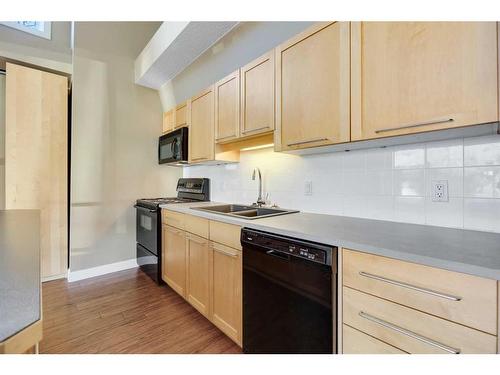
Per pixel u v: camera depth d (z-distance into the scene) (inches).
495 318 26.3
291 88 60.2
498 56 33.8
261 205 84.3
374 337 35.3
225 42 82.9
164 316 76.6
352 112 49.0
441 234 42.9
